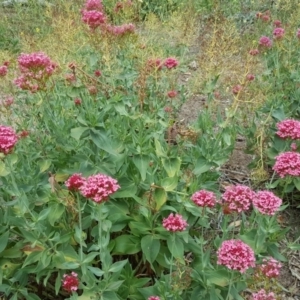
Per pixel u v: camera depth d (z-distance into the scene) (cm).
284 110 111
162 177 82
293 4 176
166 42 131
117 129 86
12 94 105
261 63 136
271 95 117
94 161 83
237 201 68
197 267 73
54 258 70
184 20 145
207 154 87
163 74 103
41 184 80
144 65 97
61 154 87
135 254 82
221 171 113
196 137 94
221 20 165
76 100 88
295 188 106
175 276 71
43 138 91
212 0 190
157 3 194
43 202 77
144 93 93
